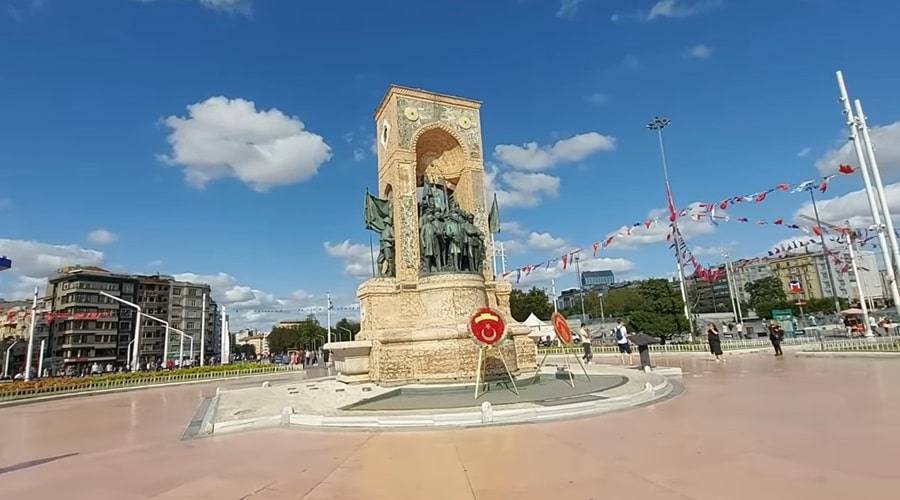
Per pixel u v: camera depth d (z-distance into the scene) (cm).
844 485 650
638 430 1069
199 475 902
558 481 748
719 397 1458
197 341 11031
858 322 4800
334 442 1132
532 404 1371
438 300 2128
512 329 2262
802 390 1484
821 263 8488
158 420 1705
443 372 1973
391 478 816
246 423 1381
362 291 2362
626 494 673
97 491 835
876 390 1379
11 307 9362
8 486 894
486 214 2552
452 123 2589
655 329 4997
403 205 2370
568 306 14300
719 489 669
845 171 2544
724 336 5628
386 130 2578
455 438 1101
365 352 2225
